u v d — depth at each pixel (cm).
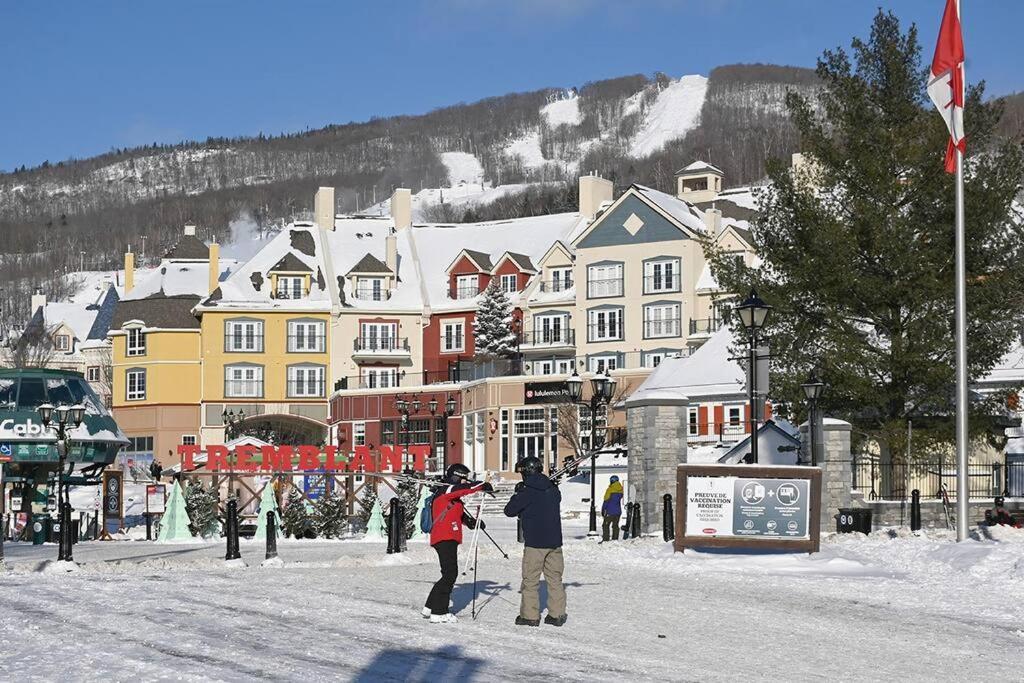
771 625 1647
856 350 3834
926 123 3981
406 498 4097
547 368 8869
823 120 4212
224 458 4222
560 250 8994
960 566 2339
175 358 9494
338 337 9331
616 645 1439
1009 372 5206
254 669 1181
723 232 8462
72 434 4075
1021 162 3912
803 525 2588
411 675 1187
